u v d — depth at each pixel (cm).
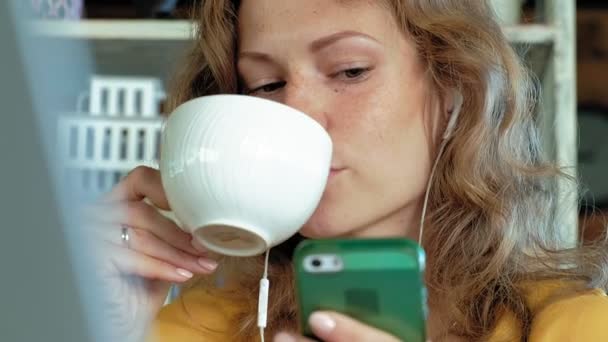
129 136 124
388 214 80
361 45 77
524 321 84
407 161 80
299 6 78
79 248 18
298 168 61
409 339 53
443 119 86
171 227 82
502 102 92
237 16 91
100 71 129
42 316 17
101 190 123
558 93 112
